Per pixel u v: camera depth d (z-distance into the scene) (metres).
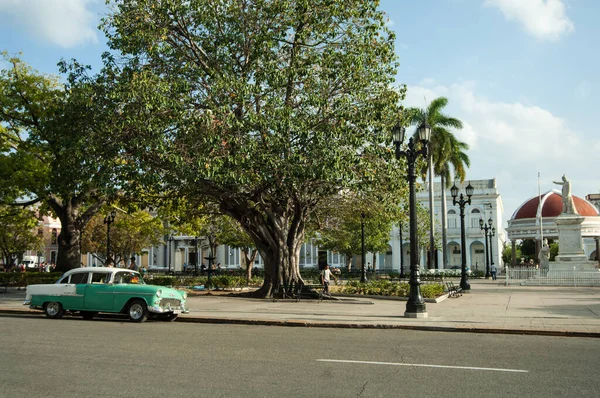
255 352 10.17
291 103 22.95
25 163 28.52
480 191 81.81
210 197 26.56
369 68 23.11
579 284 36.28
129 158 21.86
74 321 15.91
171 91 21.03
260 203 24.86
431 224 50.09
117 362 9.04
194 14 22.33
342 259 84.81
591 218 50.72
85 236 57.62
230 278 32.75
